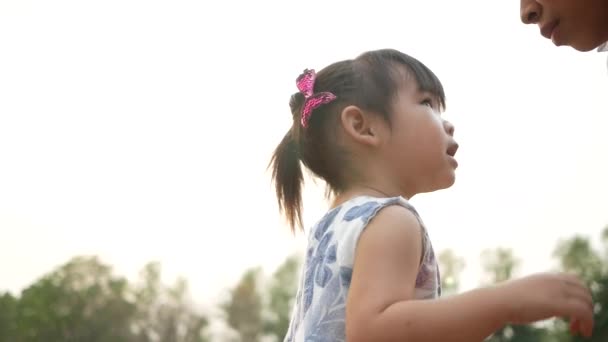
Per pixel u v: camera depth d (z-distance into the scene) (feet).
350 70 6.30
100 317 121.90
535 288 4.46
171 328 120.67
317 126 6.35
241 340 117.08
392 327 4.74
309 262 5.79
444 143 6.07
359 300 5.02
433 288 5.47
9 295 120.57
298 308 5.88
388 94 6.11
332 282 5.45
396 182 6.03
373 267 5.12
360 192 6.00
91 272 123.24
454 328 4.56
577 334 4.46
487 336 4.58
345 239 5.45
